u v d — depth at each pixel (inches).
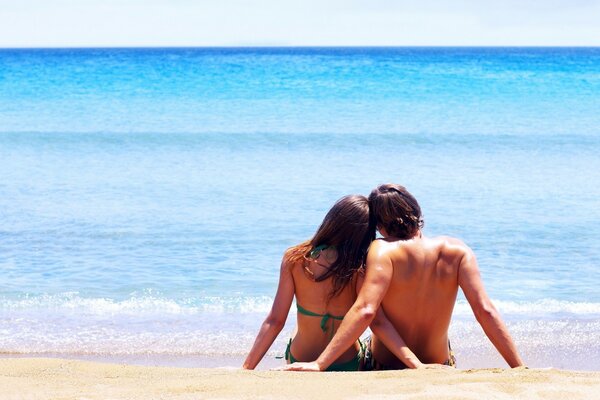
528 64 2326.5
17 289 304.5
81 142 763.4
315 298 171.9
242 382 134.0
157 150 717.9
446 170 610.9
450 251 167.5
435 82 1507.1
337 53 4239.7
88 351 238.8
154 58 2861.7
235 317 274.8
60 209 458.0
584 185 543.5
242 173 592.1
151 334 255.6
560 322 271.3
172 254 359.9
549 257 360.8
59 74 1683.1
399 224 168.2
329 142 769.6
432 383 131.0
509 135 821.2
